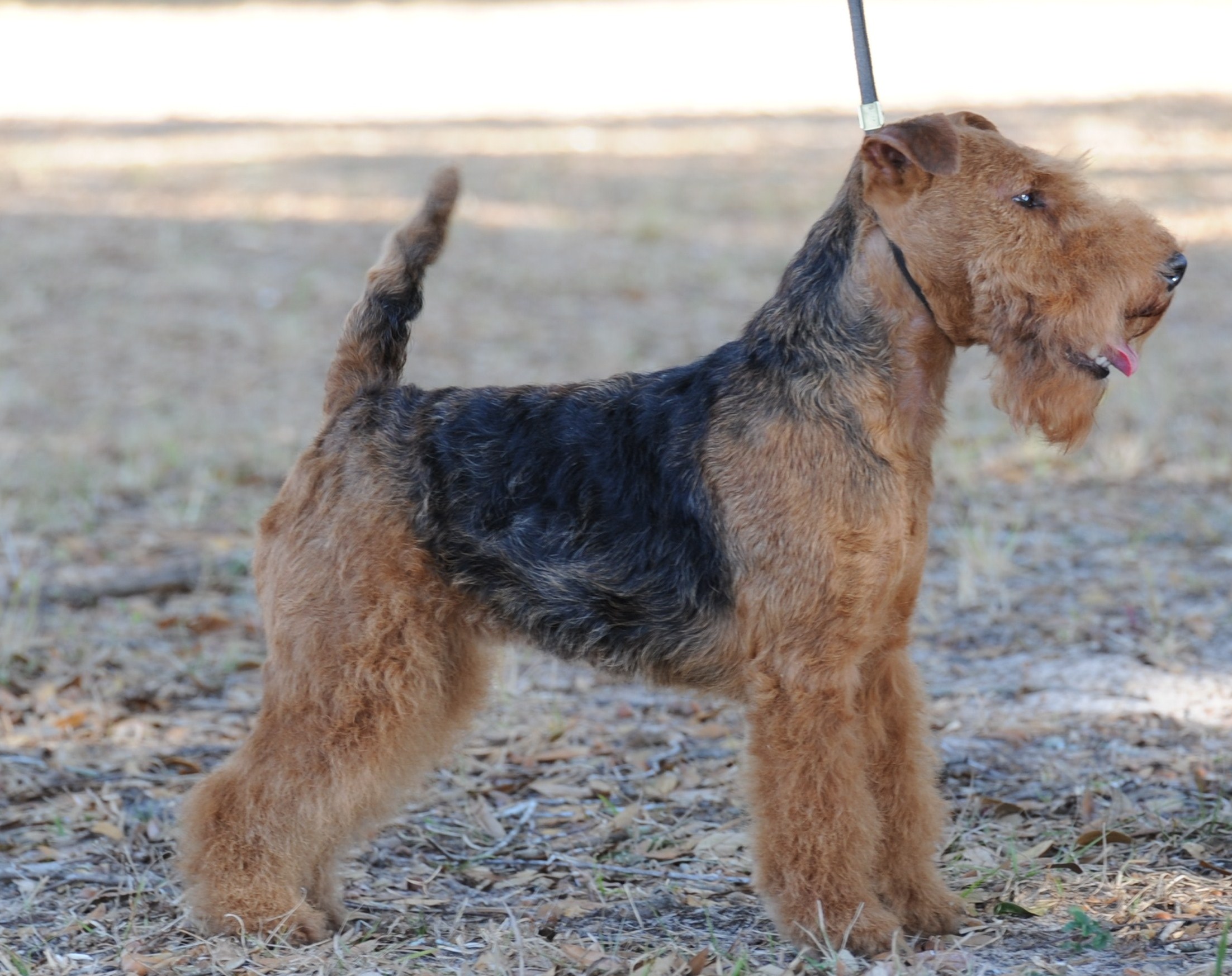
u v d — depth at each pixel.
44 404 12.64
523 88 31.75
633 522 4.71
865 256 4.63
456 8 45.25
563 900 5.05
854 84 30.48
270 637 4.93
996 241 4.47
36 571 8.66
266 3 46.28
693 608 4.64
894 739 4.82
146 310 15.48
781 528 4.46
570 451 4.84
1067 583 8.37
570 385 5.07
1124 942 4.43
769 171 22.55
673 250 18.03
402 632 4.83
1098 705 6.67
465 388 5.15
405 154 23.94
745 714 4.68
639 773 6.24
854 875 4.46
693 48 36.88
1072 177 4.62
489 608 4.95
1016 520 9.48
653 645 4.74
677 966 4.36
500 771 6.28
